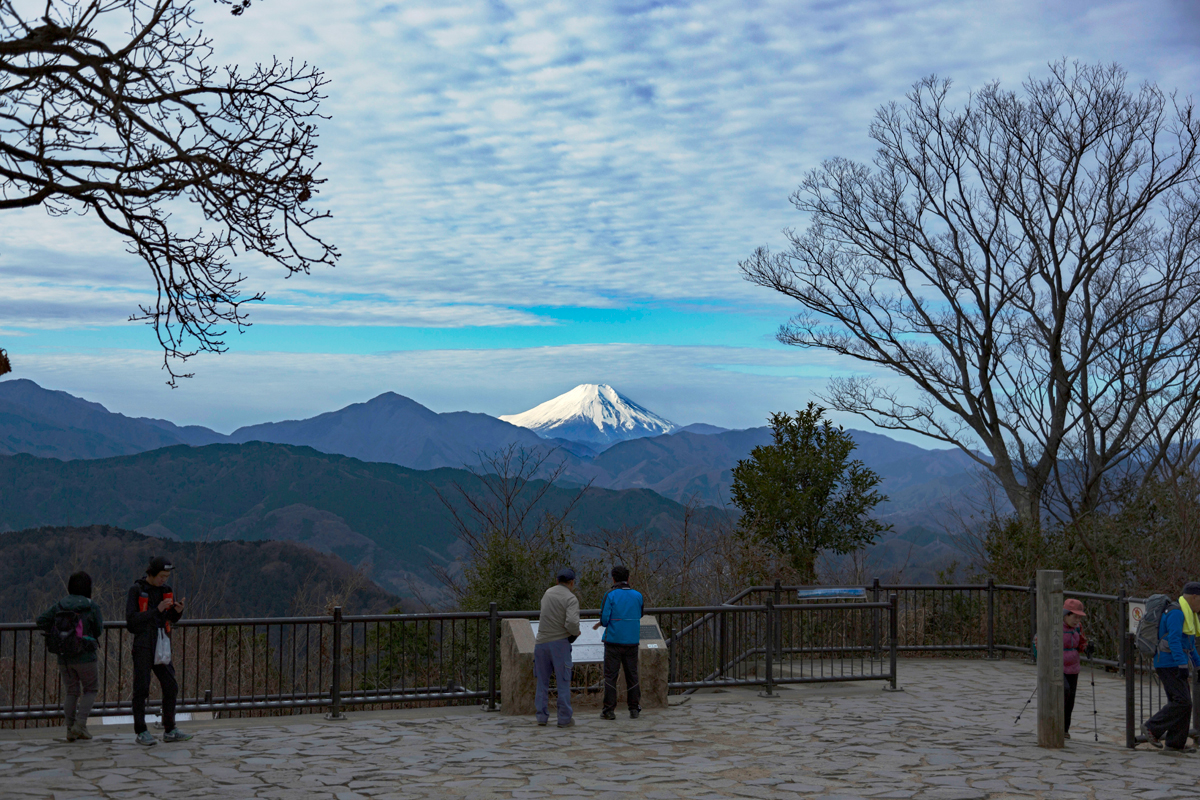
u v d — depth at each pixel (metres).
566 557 18.42
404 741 10.26
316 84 8.66
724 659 13.73
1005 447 26.47
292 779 8.52
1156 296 25.16
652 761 9.37
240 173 8.08
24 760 9.07
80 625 9.83
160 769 8.79
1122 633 15.84
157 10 7.89
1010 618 18.02
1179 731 9.89
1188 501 18.34
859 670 15.79
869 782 8.54
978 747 10.09
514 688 11.99
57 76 7.80
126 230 8.36
